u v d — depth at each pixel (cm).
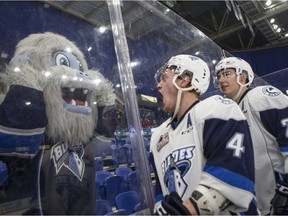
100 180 137
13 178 86
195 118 71
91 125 111
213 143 64
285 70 403
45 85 102
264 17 581
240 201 57
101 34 132
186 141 72
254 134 125
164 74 82
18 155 90
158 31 195
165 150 79
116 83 124
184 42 221
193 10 536
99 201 102
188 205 57
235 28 664
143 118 179
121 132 119
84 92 112
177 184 69
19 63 102
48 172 91
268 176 124
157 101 193
